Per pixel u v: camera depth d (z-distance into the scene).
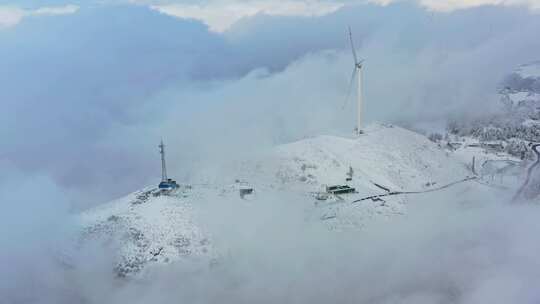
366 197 145.00
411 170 170.50
